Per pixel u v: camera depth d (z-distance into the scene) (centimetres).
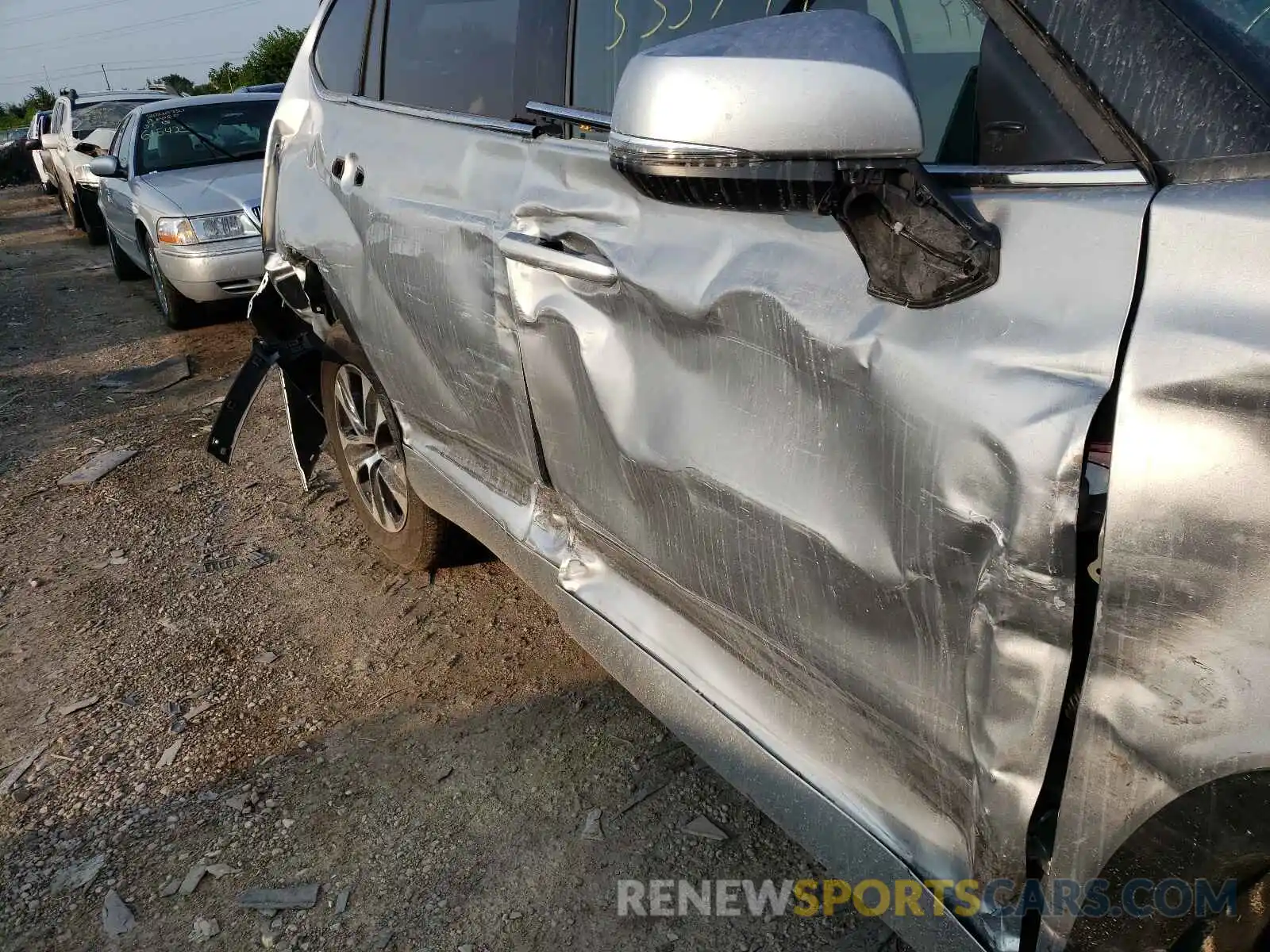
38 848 250
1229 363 100
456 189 241
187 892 233
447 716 287
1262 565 98
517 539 254
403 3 294
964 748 136
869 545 139
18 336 827
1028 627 119
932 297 125
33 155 2025
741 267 154
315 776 267
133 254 861
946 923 142
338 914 223
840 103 119
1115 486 107
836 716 165
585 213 193
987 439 118
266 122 862
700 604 191
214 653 330
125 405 615
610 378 190
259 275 716
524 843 238
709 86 124
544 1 229
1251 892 111
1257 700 100
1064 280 114
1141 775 111
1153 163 113
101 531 433
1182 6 117
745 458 159
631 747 268
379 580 369
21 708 309
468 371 249
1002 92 133
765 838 235
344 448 372
